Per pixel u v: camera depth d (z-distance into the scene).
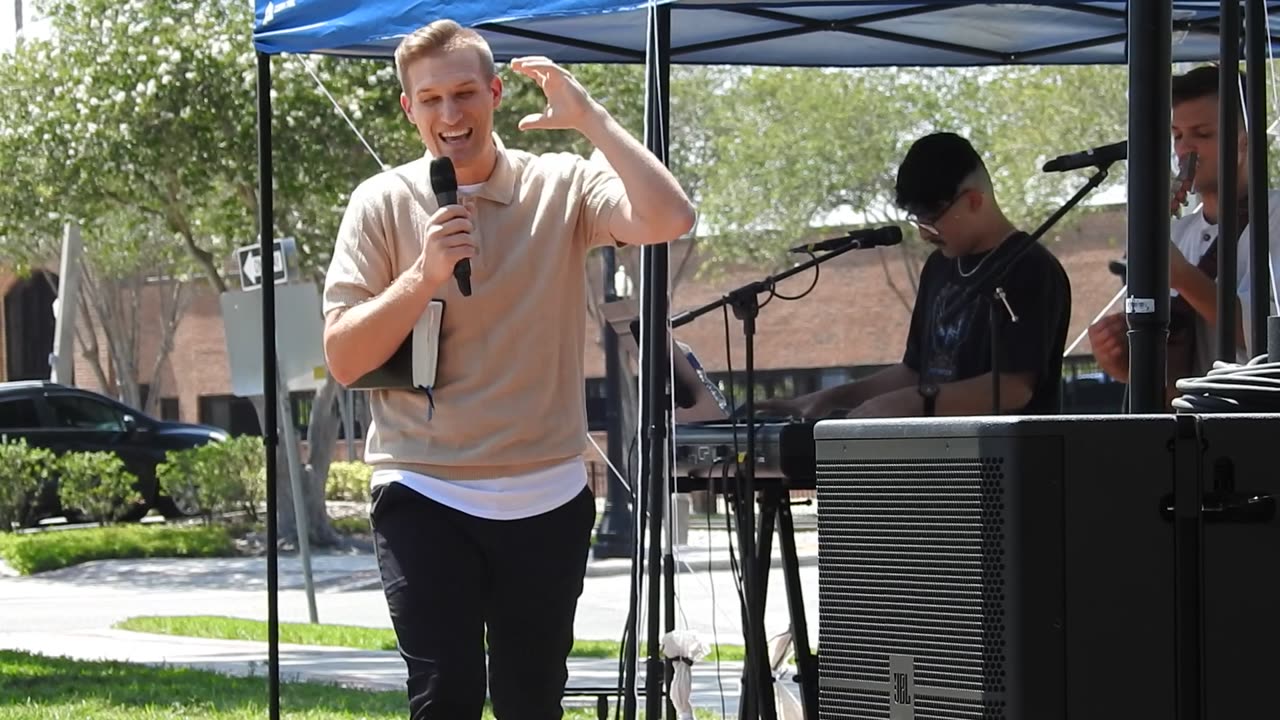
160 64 18.16
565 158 4.32
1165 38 4.22
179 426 25.69
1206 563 3.23
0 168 19.06
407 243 4.21
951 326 6.09
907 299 34.94
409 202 4.22
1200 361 6.23
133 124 18.34
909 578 3.27
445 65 4.12
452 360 4.14
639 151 4.12
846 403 6.30
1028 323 5.91
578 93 4.14
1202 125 6.34
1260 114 6.05
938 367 6.14
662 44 5.99
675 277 32.09
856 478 3.37
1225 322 5.75
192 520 25.36
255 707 8.29
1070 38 7.88
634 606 5.26
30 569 19.70
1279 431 3.31
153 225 24.67
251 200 19.33
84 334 41.91
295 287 12.45
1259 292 5.91
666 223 4.09
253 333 12.52
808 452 5.19
